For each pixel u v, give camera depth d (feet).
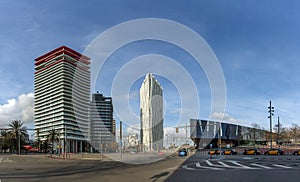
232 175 68.03
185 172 76.07
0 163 129.18
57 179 60.64
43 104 197.98
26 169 90.63
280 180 58.29
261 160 134.62
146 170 83.25
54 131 234.38
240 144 371.15
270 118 247.50
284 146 329.52
